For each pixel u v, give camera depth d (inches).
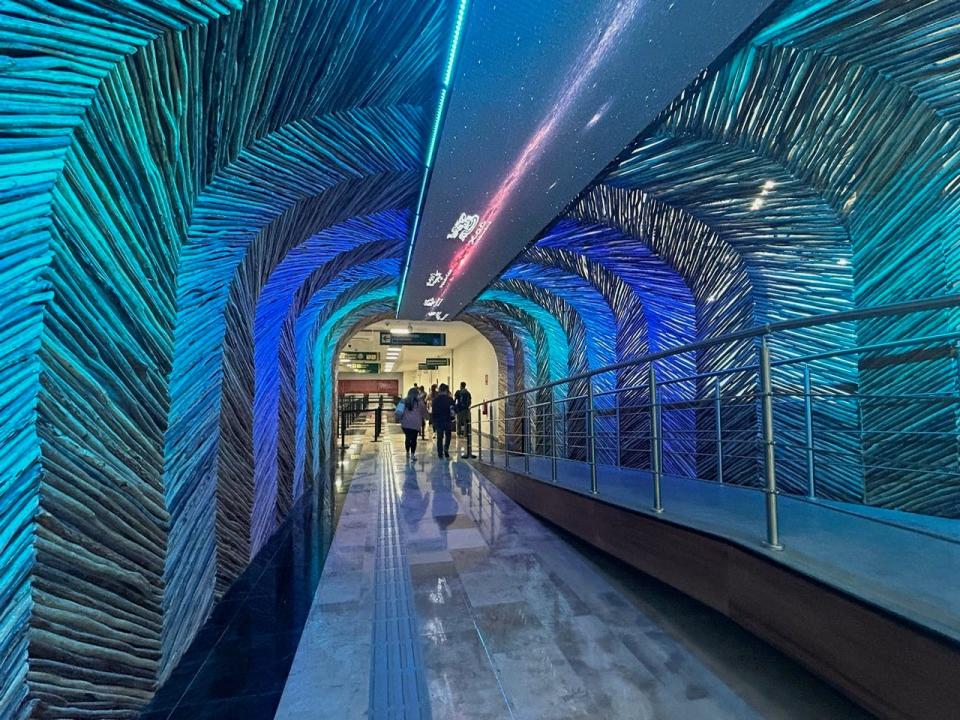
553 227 219.0
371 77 105.4
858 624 65.9
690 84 108.0
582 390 346.9
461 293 318.0
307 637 103.5
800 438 169.0
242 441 149.9
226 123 91.4
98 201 68.8
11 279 54.1
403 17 88.9
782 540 90.8
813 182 149.6
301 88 98.0
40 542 60.6
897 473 140.5
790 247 170.7
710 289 213.5
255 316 163.9
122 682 77.0
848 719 73.6
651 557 116.6
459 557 155.6
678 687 82.8
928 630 57.2
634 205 197.5
